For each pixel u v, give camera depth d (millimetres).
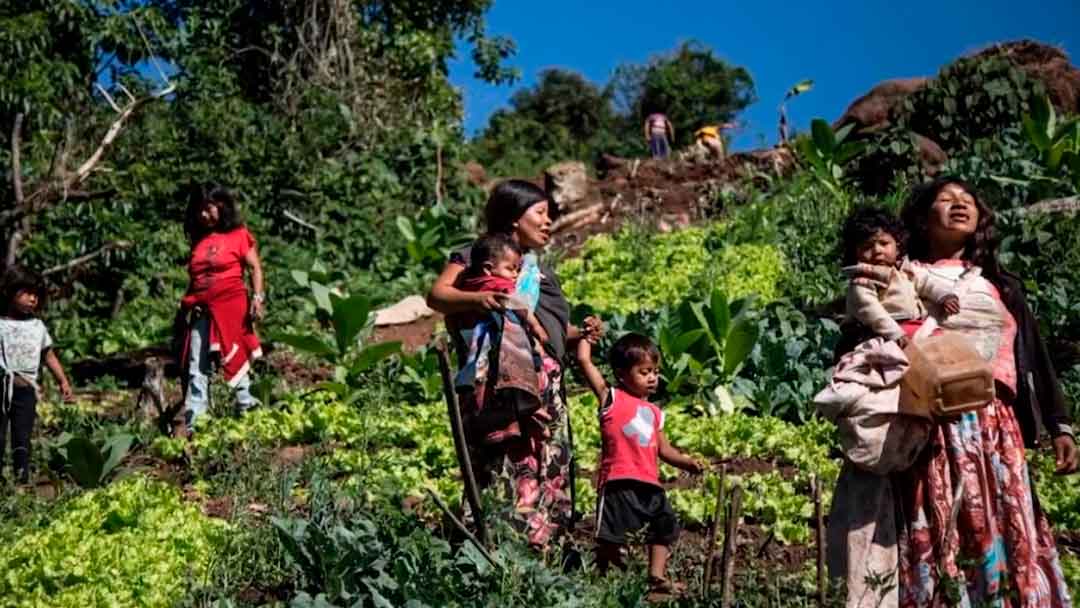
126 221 14953
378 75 22094
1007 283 5516
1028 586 5160
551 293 6125
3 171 14906
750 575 5453
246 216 16188
